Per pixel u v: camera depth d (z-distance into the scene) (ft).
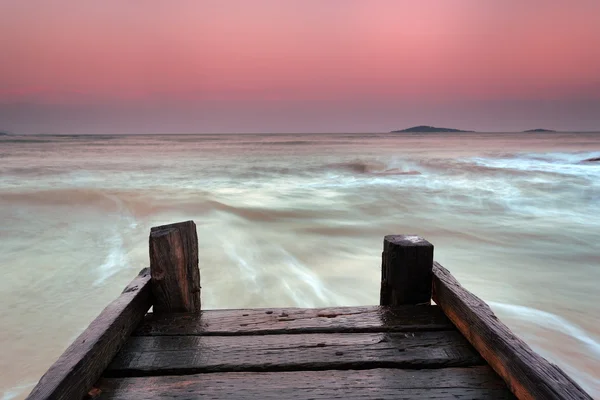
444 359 7.47
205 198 52.70
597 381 14.62
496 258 28.81
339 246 31.91
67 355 6.32
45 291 22.91
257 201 51.19
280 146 241.55
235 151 180.34
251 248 31.17
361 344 8.06
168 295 9.39
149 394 6.59
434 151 175.73
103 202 50.01
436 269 10.04
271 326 8.78
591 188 60.13
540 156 134.41
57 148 208.13
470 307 7.89
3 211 44.93
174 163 111.24
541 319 19.27
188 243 9.55
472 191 58.80
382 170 91.20
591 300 21.33
